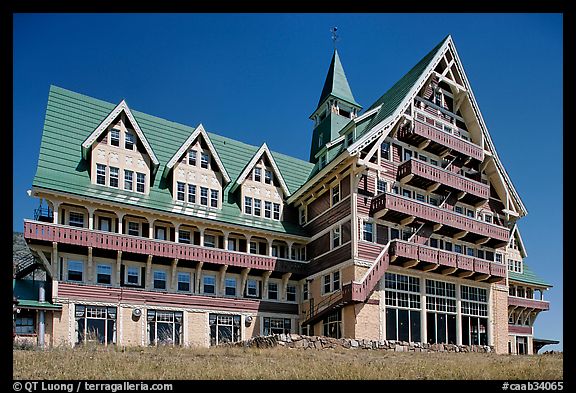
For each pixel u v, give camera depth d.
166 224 37.38
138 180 36.97
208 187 39.72
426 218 38.28
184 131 43.44
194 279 37.59
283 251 42.31
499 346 42.66
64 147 35.88
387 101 43.81
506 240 44.03
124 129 37.06
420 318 37.97
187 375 16.23
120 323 33.75
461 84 44.97
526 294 57.50
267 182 43.25
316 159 51.03
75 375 16.12
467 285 41.62
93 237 33.03
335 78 52.22
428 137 40.19
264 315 39.47
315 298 39.44
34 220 31.36
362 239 36.38
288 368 18.27
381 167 37.66
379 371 18.06
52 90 38.16
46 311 31.64
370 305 35.31
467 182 42.22
